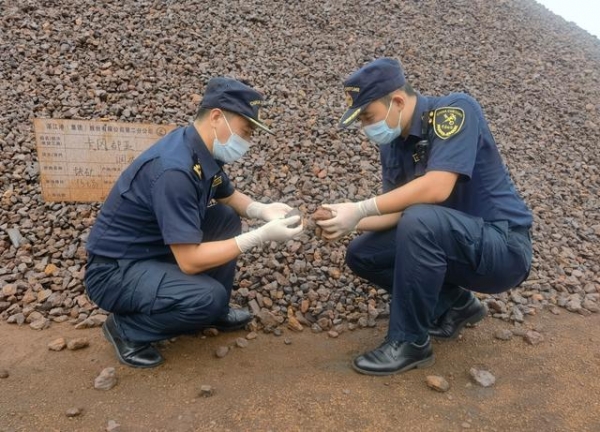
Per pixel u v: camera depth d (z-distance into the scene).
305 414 2.08
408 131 2.39
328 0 8.03
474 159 2.25
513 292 3.16
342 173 4.29
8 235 3.31
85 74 5.00
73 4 6.09
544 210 4.27
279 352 2.53
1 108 4.43
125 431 1.95
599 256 3.75
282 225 2.26
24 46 5.21
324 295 2.99
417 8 8.57
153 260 2.35
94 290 2.32
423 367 2.41
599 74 7.68
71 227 3.47
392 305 2.33
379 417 2.08
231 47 6.02
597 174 5.09
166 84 5.08
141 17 6.20
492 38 8.12
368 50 6.76
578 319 2.97
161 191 2.12
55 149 3.54
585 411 2.16
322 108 5.16
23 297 2.82
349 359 2.48
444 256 2.24
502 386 2.31
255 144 4.49
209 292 2.23
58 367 2.33
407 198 2.24
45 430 1.95
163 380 2.26
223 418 2.04
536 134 5.66
